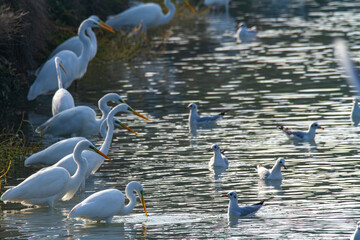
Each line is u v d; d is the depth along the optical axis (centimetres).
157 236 1026
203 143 1653
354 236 945
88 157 1329
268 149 1580
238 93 2222
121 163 1485
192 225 1076
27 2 2478
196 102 2117
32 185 1181
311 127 1650
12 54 2441
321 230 1024
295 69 2609
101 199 1101
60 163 1316
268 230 1036
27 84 2492
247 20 4284
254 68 2669
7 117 2006
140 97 2219
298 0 5391
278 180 1328
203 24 4197
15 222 1121
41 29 2622
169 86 2386
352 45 3020
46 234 1050
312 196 1212
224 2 4881
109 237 1026
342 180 1305
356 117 1850
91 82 2523
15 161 1538
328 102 2047
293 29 3753
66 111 1712
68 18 3259
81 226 1093
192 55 3069
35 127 1864
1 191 1290
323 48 3072
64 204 1244
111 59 3072
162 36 3703
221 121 1873
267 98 2131
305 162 1453
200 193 1257
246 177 1362
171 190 1280
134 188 1148
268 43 3312
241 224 1073
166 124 1866
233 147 1608
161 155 1548
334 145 1591
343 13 4391
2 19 2091
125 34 3531
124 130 1817
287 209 1144
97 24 2353
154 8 3544
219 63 2820
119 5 3881
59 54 2234
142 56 3122
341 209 1131
